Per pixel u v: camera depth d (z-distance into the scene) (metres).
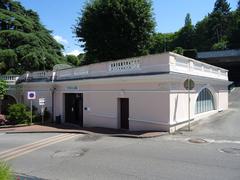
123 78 19.47
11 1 42.97
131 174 9.89
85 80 23.19
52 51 43.81
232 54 61.78
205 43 98.94
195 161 11.12
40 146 15.87
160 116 17.64
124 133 18.03
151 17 35.06
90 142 16.06
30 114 27.27
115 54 34.91
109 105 21.58
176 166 10.56
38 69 40.09
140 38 34.75
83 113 24.45
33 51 39.38
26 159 12.95
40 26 46.19
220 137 15.59
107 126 21.80
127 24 33.88
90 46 35.84
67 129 22.11
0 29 41.69
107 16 34.41
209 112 23.11
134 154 12.59
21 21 42.28
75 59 60.62
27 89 32.25
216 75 25.30
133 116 19.44
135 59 19.25
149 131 17.84
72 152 13.74
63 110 27.72
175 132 17.28
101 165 11.16
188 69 19.61
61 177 9.95
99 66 22.47
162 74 17.02
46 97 29.59
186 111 19.12
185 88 18.30
